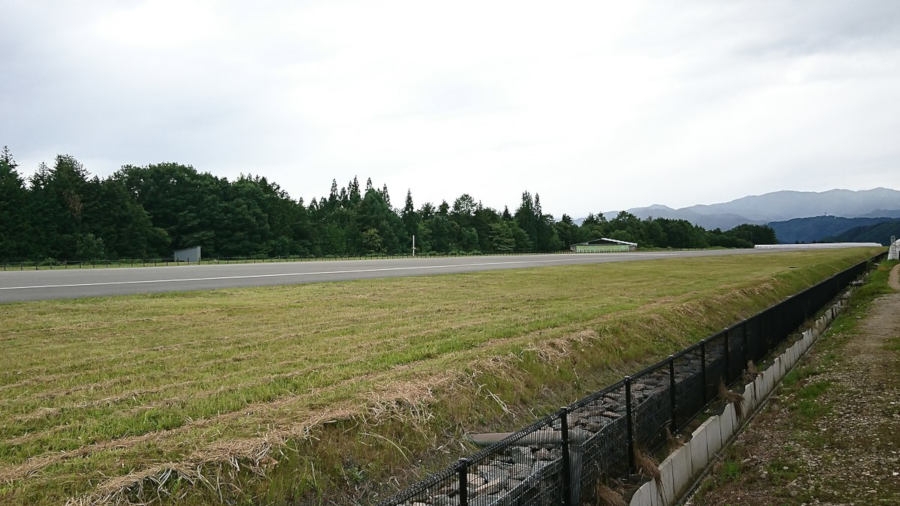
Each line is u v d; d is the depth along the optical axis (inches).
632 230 7175.2
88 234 2856.8
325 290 979.3
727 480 381.1
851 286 1601.9
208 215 3464.6
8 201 2746.1
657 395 382.9
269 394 337.4
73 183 3011.8
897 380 575.5
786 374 666.8
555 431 272.7
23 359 422.3
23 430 272.8
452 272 1487.5
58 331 541.6
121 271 1407.5
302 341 513.0
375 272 1438.2
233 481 233.1
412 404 334.3
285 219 3912.4
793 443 435.5
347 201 6225.4
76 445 253.8
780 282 1418.6
